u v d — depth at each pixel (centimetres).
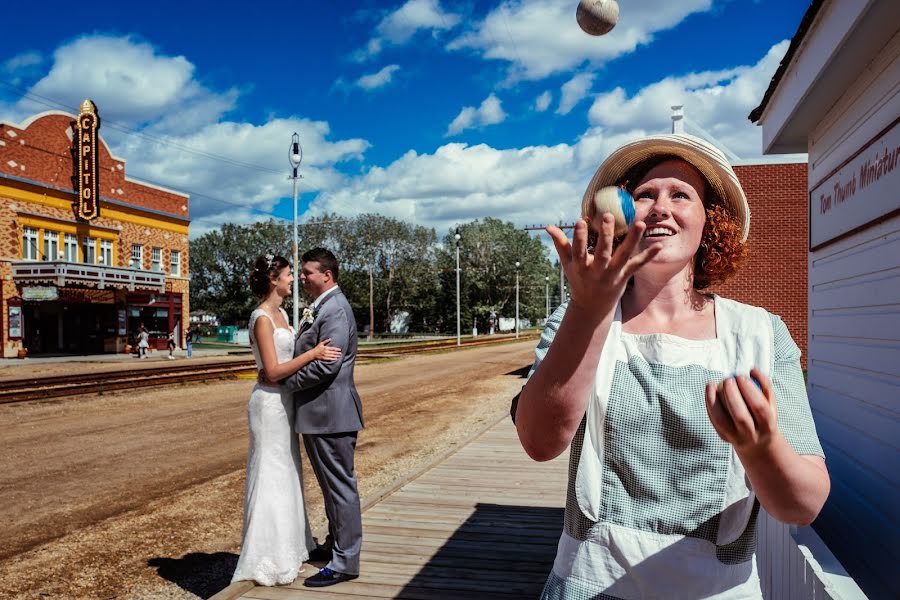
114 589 410
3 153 2962
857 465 355
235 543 500
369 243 8419
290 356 387
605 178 150
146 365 2675
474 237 9031
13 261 3014
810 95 380
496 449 805
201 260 9175
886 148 309
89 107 3328
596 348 97
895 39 302
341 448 379
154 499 629
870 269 337
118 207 3631
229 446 908
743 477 118
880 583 313
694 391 122
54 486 683
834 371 403
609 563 123
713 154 138
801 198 1135
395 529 484
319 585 377
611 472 125
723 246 148
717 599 118
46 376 2050
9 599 395
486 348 4347
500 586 378
